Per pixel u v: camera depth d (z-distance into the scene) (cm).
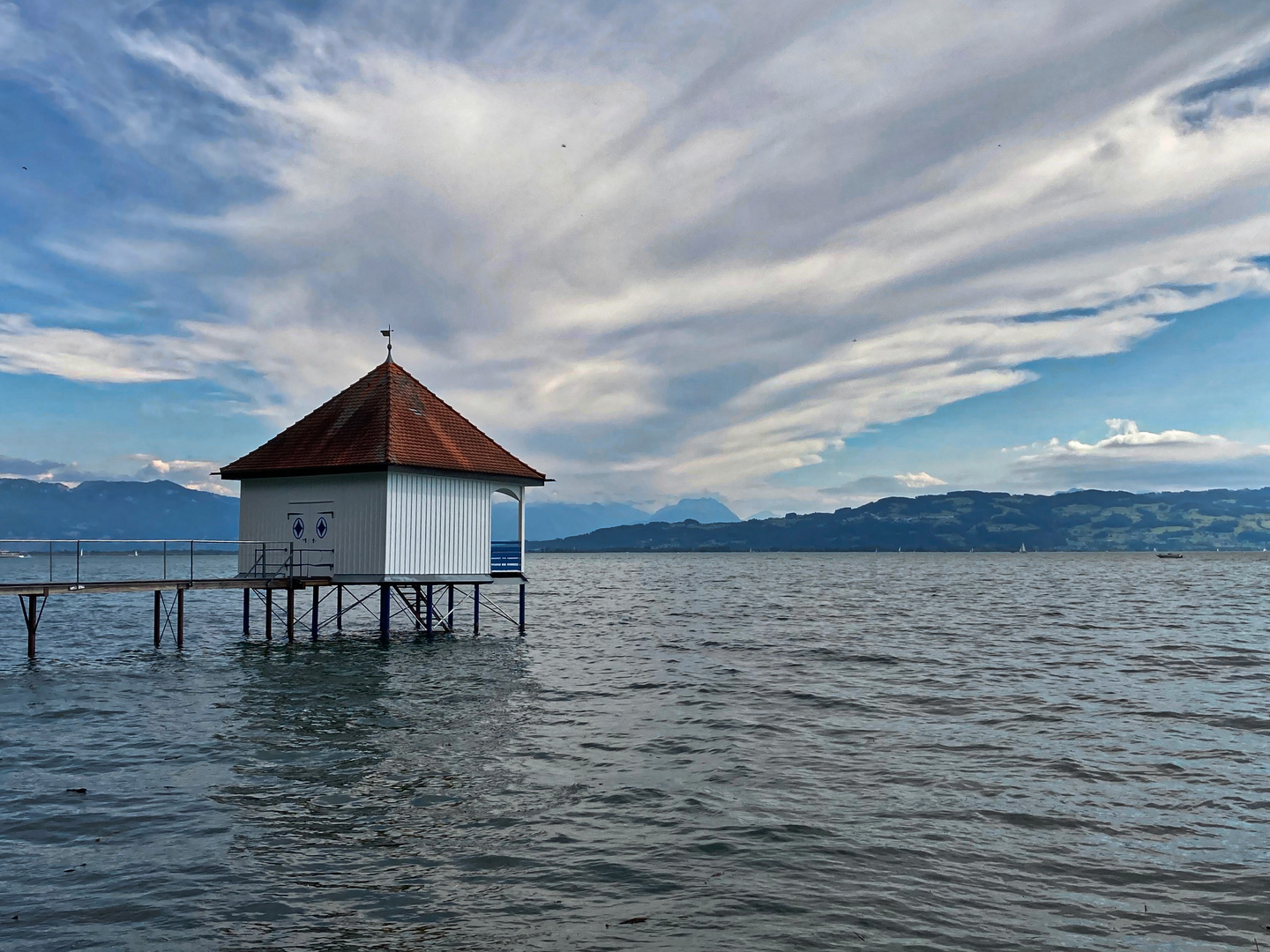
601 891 1024
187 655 3275
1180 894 1018
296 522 3394
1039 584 10512
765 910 971
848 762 1662
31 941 881
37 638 3972
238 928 916
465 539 3450
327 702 2294
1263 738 1862
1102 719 2070
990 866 1107
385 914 955
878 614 5625
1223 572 15112
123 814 1305
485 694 2439
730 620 5209
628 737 1880
